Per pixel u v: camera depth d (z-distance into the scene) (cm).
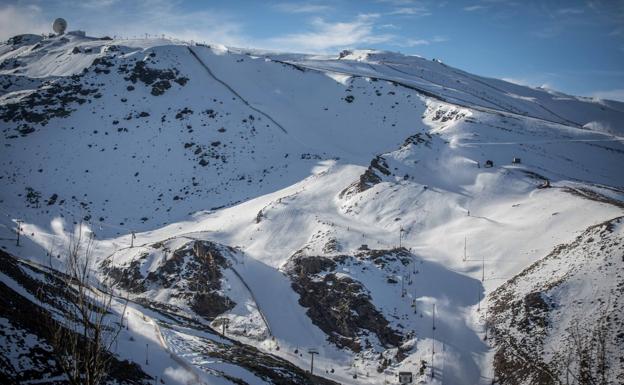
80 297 3512
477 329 7869
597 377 6272
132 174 14538
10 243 11138
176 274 10150
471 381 7175
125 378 5425
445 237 9975
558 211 9656
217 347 7338
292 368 7288
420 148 12594
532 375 6731
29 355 5019
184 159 14875
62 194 13838
